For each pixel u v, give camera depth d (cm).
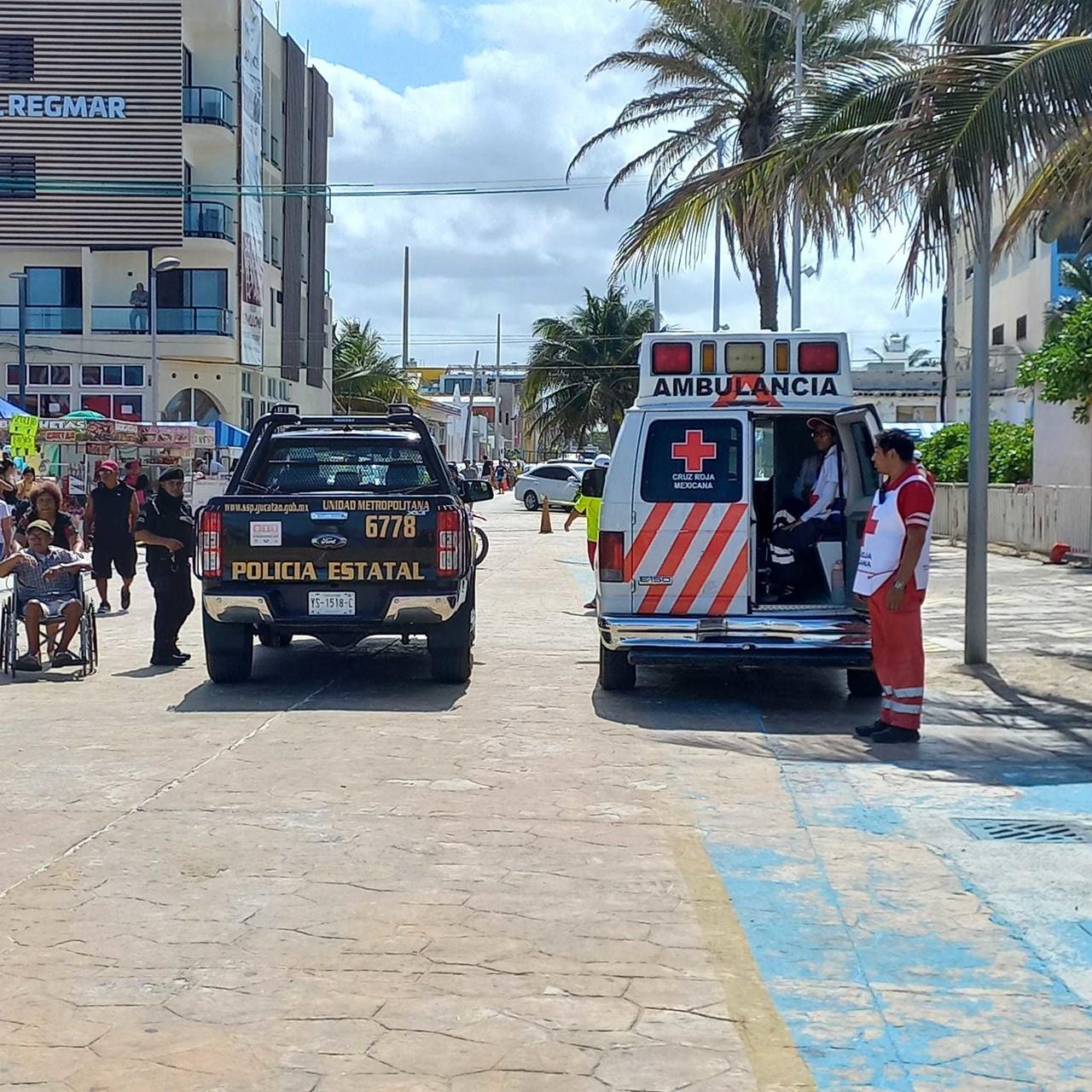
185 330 4428
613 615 1007
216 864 617
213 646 1097
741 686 1118
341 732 915
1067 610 1616
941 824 695
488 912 554
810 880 601
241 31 4475
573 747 871
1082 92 942
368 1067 414
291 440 1180
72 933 528
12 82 4269
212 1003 462
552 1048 429
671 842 655
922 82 973
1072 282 3862
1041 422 2558
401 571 1044
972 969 498
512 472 8325
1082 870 617
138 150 4297
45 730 922
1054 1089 404
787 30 2422
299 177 5281
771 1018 453
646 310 5644
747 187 1212
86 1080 405
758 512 1123
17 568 1184
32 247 4347
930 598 1762
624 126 2644
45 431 2808
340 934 527
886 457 886
